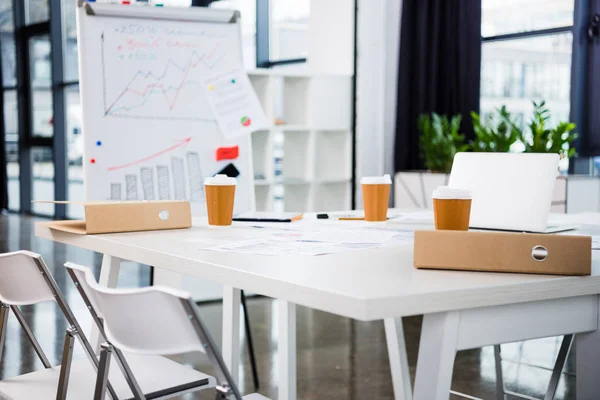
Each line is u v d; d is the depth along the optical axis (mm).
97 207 1993
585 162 5613
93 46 3453
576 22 5496
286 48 7441
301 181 5816
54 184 9008
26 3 9250
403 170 6320
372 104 6297
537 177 2123
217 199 2176
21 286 1793
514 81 6039
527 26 5887
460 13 6047
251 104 3465
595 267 1457
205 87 3484
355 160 6238
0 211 9758
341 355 3617
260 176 5742
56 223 2229
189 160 3586
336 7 6320
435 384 1254
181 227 2135
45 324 4133
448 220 1819
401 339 2463
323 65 6500
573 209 4832
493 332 1301
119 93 3480
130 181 3453
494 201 2197
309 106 5918
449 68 6168
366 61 6234
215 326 4184
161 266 1630
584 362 1454
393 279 1278
